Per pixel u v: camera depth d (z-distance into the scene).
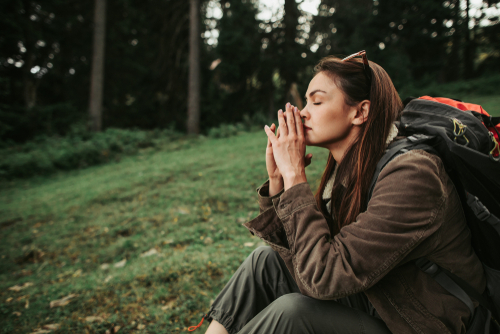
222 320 1.10
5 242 4.45
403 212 0.76
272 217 1.07
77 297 2.55
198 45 17.06
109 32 18.20
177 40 19.61
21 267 3.65
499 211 0.79
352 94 0.95
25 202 6.89
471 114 0.83
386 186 0.80
